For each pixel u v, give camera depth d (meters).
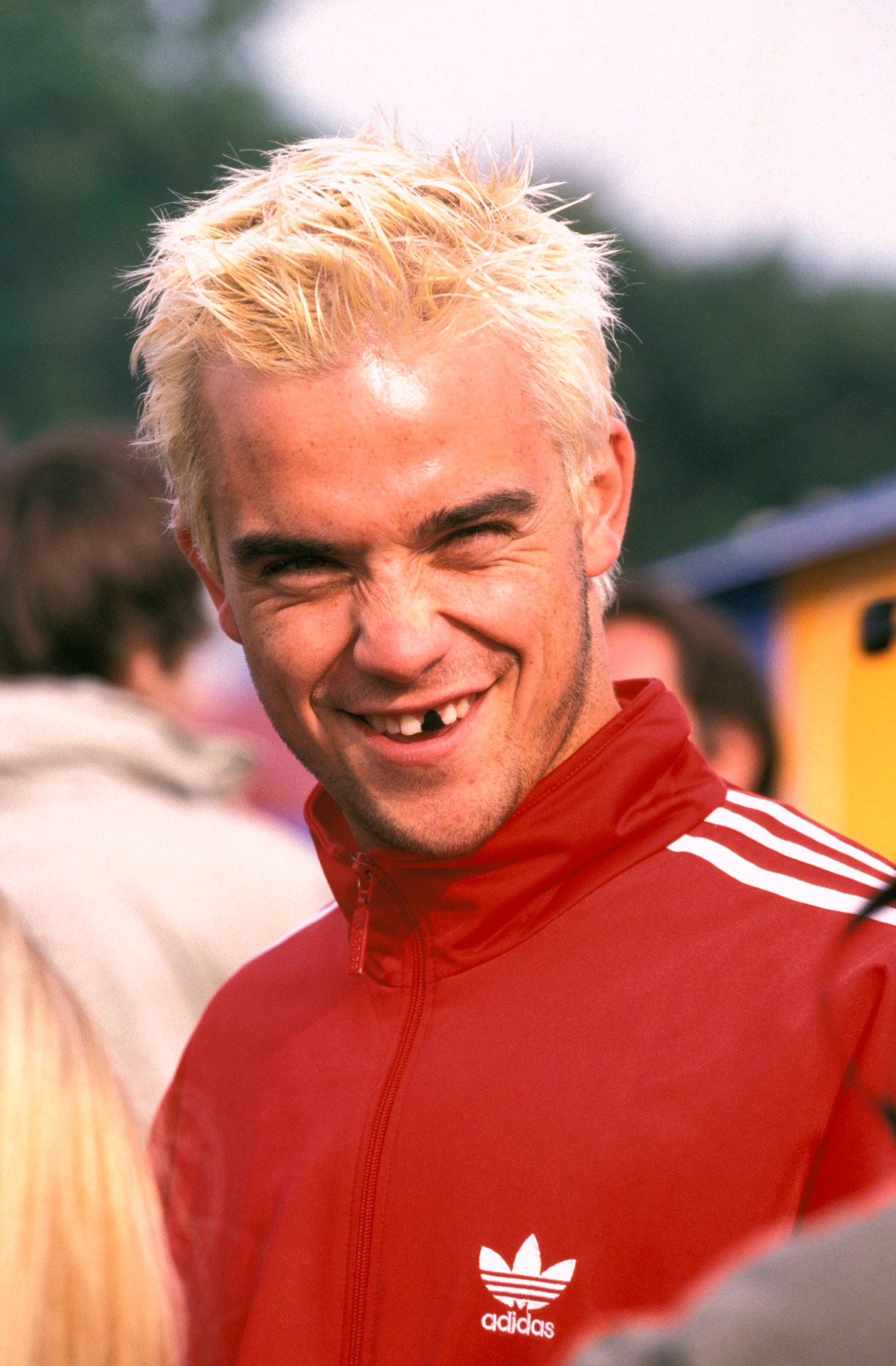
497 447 1.27
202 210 1.44
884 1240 0.67
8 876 1.98
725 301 23.42
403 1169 1.29
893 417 23.05
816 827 1.43
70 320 20.62
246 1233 1.39
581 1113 1.24
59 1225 0.84
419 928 1.40
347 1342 1.27
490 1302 1.21
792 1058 1.20
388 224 1.28
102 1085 0.90
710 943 1.30
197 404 1.35
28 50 22.00
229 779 2.20
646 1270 1.18
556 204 1.41
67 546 2.19
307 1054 1.45
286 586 1.32
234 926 2.03
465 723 1.32
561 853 1.35
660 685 1.46
